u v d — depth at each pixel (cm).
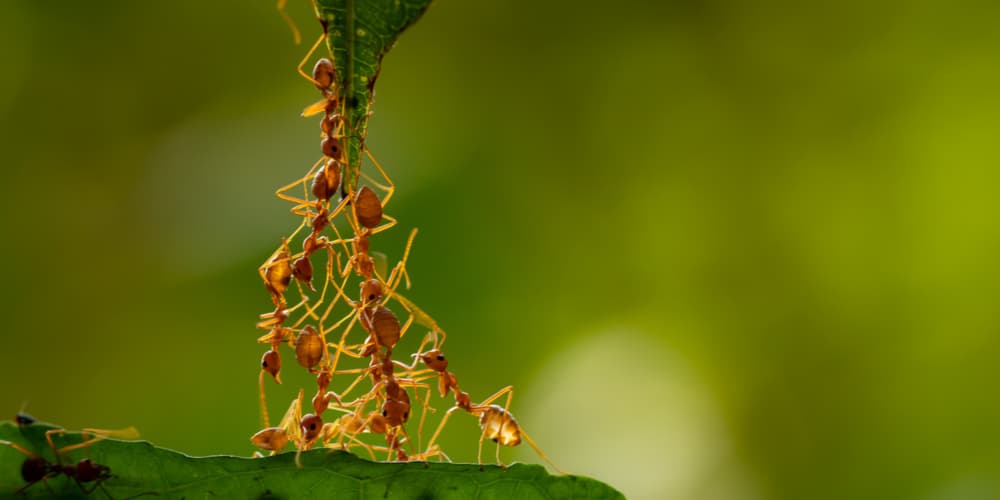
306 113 27
